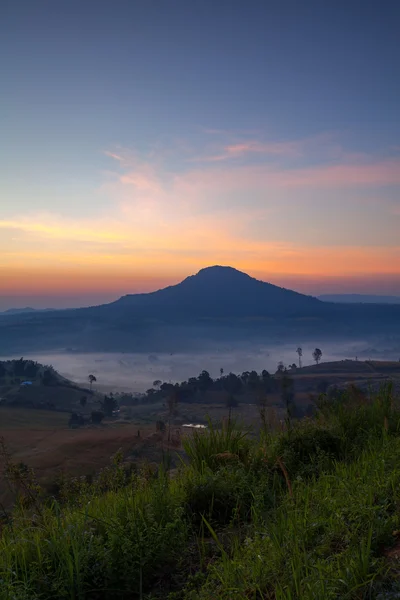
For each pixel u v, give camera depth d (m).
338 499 4.66
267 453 6.65
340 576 3.36
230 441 6.75
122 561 4.29
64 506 5.32
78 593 4.06
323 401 8.22
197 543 4.84
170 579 4.35
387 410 8.04
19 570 4.34
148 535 4.53
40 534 4.72
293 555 3.71
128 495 5.40
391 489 4.75
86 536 4.57
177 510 5.11
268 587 3.66
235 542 4.39
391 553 3.69
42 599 4.05
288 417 7.34
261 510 5.16
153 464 5.84
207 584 3.79
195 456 6.54
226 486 5.68
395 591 3.17
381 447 6.57
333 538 4.05
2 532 4.82
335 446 7.06
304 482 5.61
